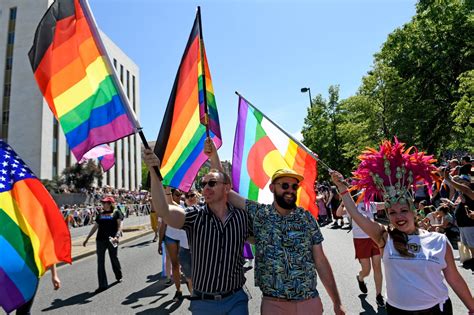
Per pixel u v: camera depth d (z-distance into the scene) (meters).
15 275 3.56
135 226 24.75
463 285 2.79
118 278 8.15
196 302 3.21
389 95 22.38
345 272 7.75
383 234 3.07
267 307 3.04
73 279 8.74
